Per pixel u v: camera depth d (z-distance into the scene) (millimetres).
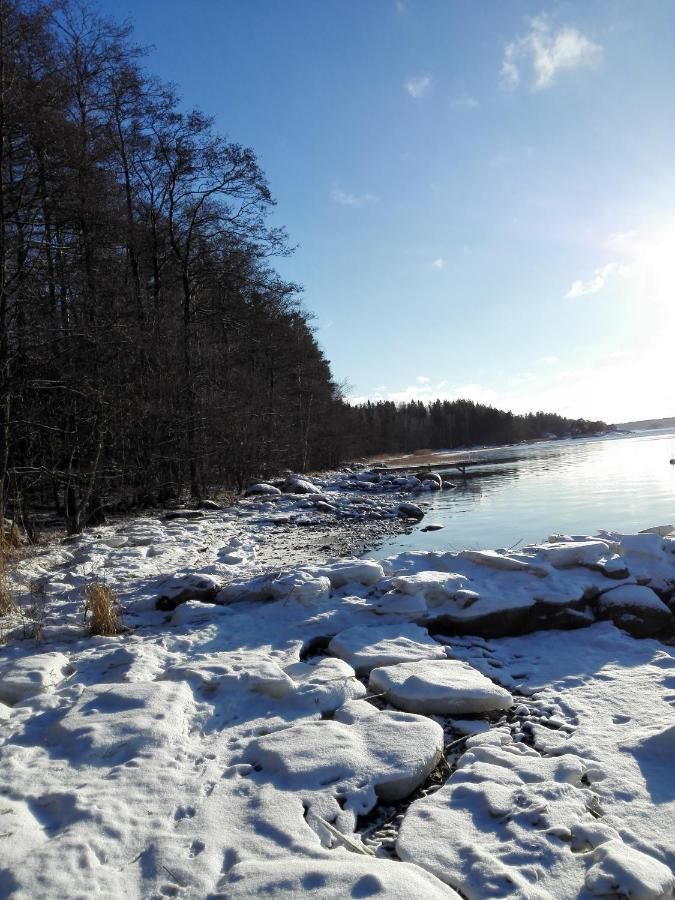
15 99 12195
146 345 17125
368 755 3568
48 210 13656
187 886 2494
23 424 13188
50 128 13000
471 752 3771
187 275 21734
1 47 12023
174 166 20031
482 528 14656
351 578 7301
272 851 2734
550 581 6730
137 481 18688
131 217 19250
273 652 5574
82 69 16250
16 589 8086
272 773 3418
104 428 15062
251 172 20562
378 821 3189
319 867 2521
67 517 14078
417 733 3801
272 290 25141
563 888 2520
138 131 19156
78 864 2590
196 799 3160
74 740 3705
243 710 4328
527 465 39906
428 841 2857
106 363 15148
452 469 42406
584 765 3523
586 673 5098
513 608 6191
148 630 6418
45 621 6516
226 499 21969
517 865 2654
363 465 50406
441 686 4445
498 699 4398
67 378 13492
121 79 17875
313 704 4324
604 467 31656
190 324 21594
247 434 25672
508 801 3131
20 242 12680
